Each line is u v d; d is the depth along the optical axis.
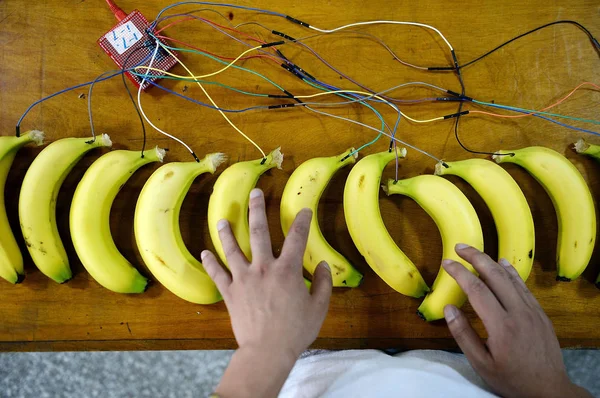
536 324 0.59
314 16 0.86
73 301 0.83
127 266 0.79
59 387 1.16
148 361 1.16
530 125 0.84
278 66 0.86
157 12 0.86
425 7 0.86
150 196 0.75
